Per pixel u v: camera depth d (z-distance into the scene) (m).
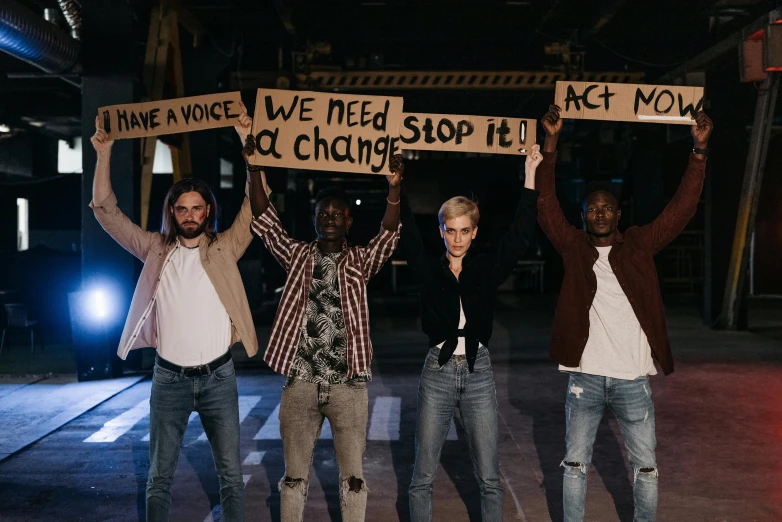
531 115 18.45
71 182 21.34
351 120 3.76
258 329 14.05
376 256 3.65
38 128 20.66
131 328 3.61
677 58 14.72
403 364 10.09
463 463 5.61
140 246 3.70
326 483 5.16
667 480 5.21
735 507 4.68
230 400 3.59
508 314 16.25
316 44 13.95
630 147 20.80
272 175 19.44
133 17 9.67
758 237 20.78
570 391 3.75
